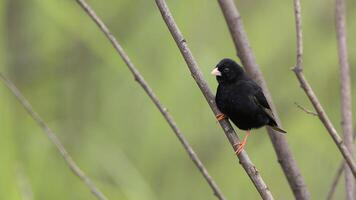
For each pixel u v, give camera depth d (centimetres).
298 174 877
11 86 891
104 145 1391
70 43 1401
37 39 1384
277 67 1459
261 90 941
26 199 1044
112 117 1423
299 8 700
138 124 1405
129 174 1341
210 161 1434
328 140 1453
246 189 1422
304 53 1473
